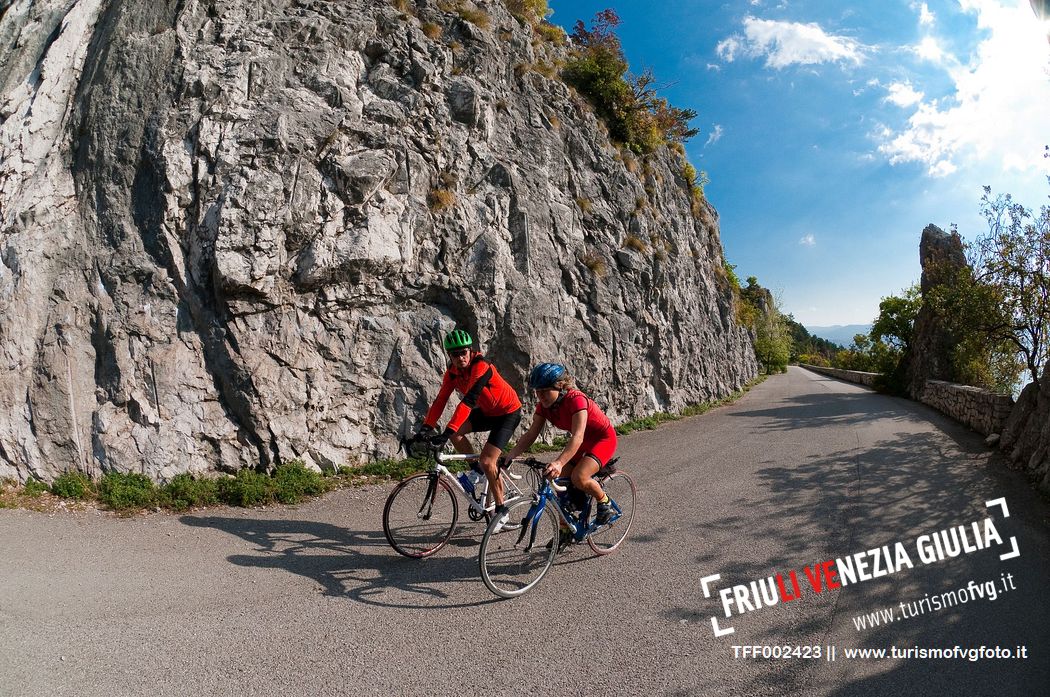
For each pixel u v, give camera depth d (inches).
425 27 423.5
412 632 151.2
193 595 168.9
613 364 484.1
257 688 125.9
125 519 227.5
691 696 124.9
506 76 471.2
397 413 330.3
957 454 351.3
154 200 293.6
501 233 402.0
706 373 711.7
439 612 162.2
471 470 214.7
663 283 568.4
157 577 179.5
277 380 294.5
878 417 528.7
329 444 306.5
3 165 293.0
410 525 200.5
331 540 216.5
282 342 300.4
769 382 1207.6
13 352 258.7
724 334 832.9
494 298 376.5
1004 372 578.2
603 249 500.7
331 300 317.7
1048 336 466.0
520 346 383.2
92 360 271.6
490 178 411.5
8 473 245.8
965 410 481.4
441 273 361.4
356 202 330.6
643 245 550.6
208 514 237.9
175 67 317.4
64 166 299.6
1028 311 472.1
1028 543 206.2
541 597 172.2
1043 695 123.4
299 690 125.6
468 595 173.0
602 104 610.9
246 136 311.3
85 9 346.0
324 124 334.3
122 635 145.8
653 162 674.8
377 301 337.4
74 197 292.5
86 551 195.8
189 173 299.4
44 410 256.7
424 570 190.7
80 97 315.3
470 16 461.1
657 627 154.6
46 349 264.1
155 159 297.1
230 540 211.9
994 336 522.3
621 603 168.2
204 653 139.0
